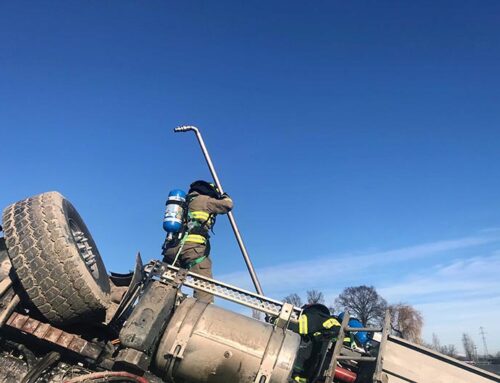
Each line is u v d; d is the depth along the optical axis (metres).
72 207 4.35
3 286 3.77
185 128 6.45
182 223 5.34
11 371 3.68
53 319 3.78
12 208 3.88
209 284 4.67
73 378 3.48
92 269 4.14
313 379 4.56
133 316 3.75
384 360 4.71
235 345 3.86
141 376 3.68
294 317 4.67
